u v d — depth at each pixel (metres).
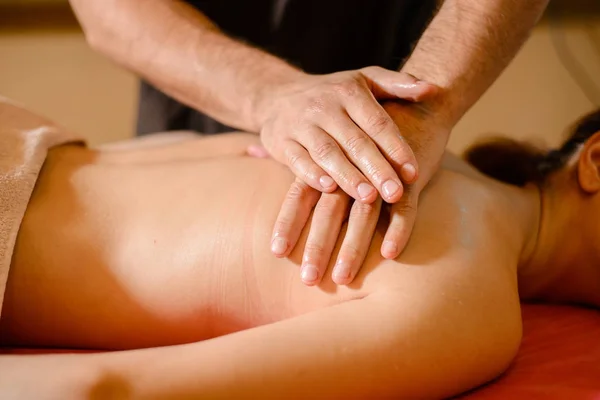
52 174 0.81
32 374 0.57
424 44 0.86
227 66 0.89
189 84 0.92
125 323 0.76
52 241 0.76
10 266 0.76
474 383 0.67
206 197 0.77
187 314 0.74
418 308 0.63
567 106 2.20
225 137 0.92
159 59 0.94
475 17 0.84
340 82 0.78
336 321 0.62
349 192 0.68
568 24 2.16
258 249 0.72
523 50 2.20
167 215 0.76
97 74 2.41
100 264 0.75
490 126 2.25
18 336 0.79
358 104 0.74
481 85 0.84
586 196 0.90
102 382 0.56
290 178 0.76
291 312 0.71
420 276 0.66
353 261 0.66
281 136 0.77
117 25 0.98
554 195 0.93
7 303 0.76
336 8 1.16
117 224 0.77
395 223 0.68
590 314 0.93
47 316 0.77
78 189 0.80
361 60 1.21
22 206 0.76
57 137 0.85
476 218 0.75
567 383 0.70
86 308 0.76
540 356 0.78
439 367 0.62
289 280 0.70
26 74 2.43
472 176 0.90
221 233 0.73
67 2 2.33
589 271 0.92
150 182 0.80
